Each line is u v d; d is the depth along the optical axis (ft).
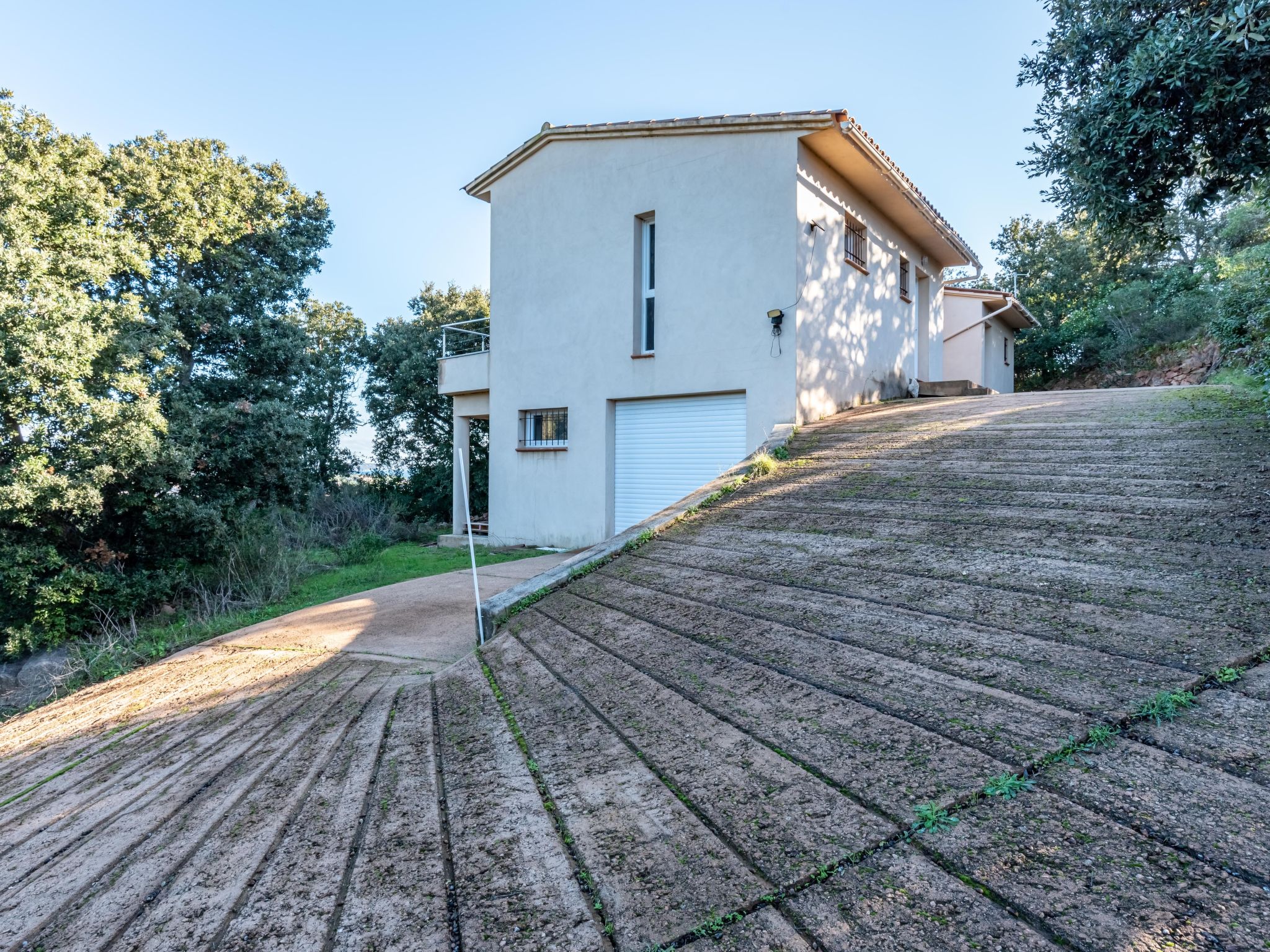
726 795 7.45
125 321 40.34
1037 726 7.28
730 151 32.89
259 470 48.44
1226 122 15.69
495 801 8.48
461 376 47.93
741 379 32.42
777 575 14.75
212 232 54.39
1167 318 60.70
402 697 14.24
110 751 14.43
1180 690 7.34
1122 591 10.07
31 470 32.86
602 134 37.06
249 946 6.19
